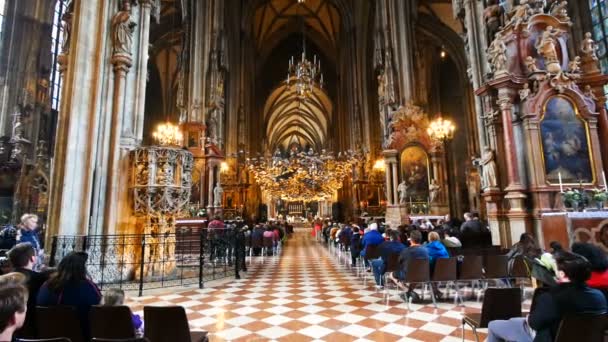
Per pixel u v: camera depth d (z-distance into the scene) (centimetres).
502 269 569
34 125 1798
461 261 606
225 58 2342
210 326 482
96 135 796
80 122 772
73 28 802
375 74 2761
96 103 797
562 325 226
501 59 873
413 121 1791
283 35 4062
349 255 1289
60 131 758
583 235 619
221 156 1948
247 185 2747
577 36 1359
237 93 2906
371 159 2584
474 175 2106
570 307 233
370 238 864
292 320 508
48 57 1917
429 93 2547
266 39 3972
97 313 287
